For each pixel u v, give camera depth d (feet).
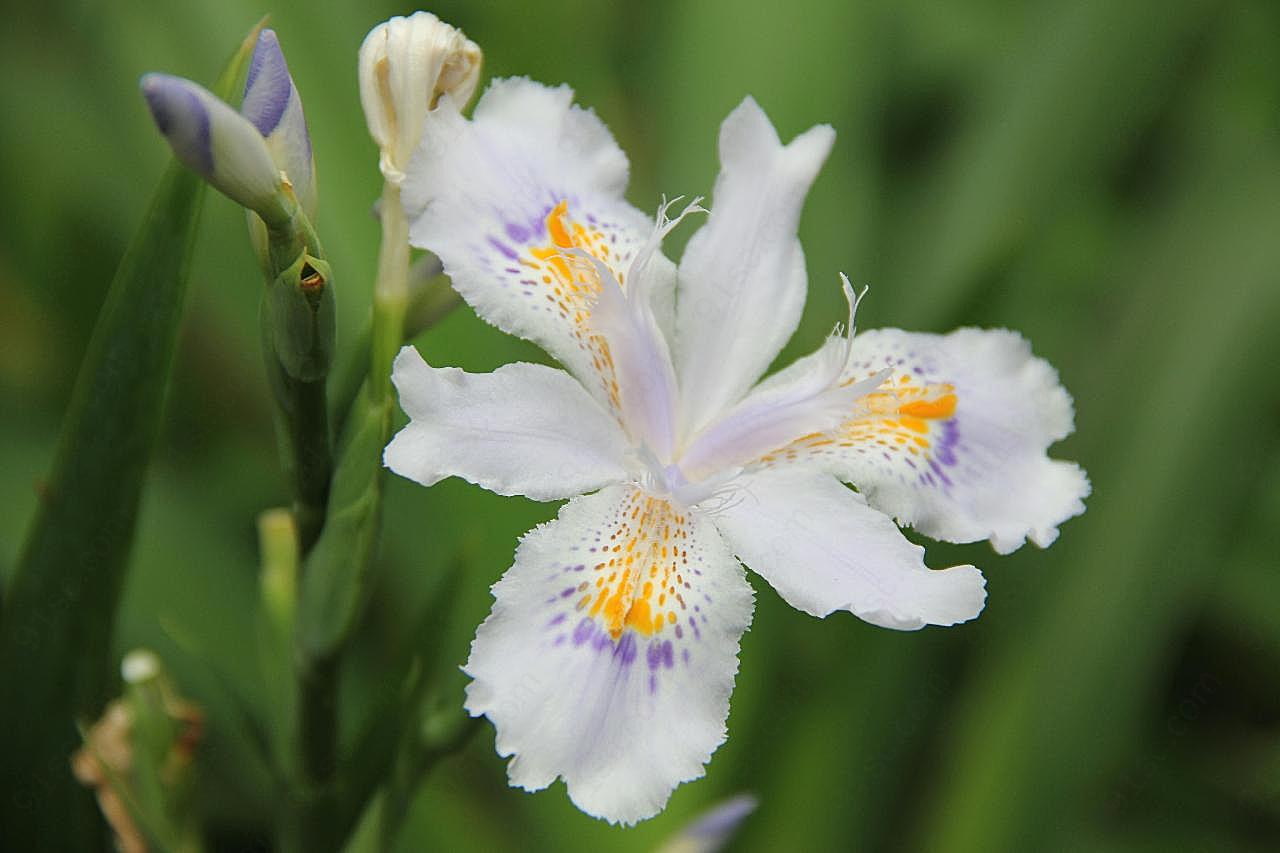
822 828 1.01
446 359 1.03
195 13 1.08
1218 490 1.01
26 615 0.90
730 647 0.82
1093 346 1.08
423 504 1.06
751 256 0.88
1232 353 1.03
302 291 0.81
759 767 1.01
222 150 0.79
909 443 0.87
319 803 0.87
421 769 0.86
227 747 1.04
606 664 0.81
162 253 0.87
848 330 0.86
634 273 0.85
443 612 0.88
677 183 1.10
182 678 1.03
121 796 0.88
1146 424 1.03
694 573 0.83
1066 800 0.99
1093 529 1.02
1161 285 1.06
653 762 0.80
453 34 0.85
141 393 0.88
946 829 0.99
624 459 0.84
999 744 0.99
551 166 0.87
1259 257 1.05
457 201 0.85
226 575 1.07
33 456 1.08
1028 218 1.09
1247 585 1.10
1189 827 1.09
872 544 0.83
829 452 0.86
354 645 1.08
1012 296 1.04
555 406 0.83
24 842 0.93
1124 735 1.00
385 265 0.85
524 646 0.81
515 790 1.06
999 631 1.02
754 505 0.84
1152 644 1.00
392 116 0.85
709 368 0.88
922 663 1.02
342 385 0.86
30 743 0.91
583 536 0.82
